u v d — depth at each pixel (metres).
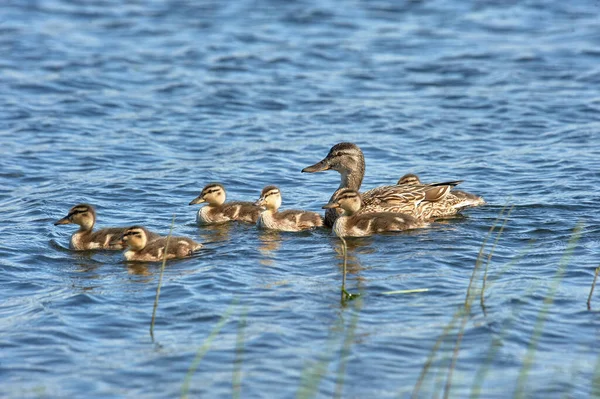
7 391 10.01
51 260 14.23
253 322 11.55
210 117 23.22
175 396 9.86
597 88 25.42
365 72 27.14
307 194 18.20
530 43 30.02
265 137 21.78
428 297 12.33
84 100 24.23
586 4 34.75
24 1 34.56
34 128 22.02
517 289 12.54
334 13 33.66
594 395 9.87
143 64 27.58
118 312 11.98
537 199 17.16
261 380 10.12
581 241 14.62
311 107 24.12
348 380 10.13
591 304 12.05
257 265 13.76
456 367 10.44
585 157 19.95
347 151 17.44
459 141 21.52
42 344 11.08
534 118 23.03
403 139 21.70
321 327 11.41
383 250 14.44
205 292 12.59
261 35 30.84
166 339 11.19
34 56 27.94
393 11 34.06
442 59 28.42
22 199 17.50
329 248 14.68
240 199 17.81
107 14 33.25
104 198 17.59
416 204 16.33
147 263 13.99
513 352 10.76
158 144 21.17
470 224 15.83
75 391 9.99
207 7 34.38
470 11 34.06
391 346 10.88
